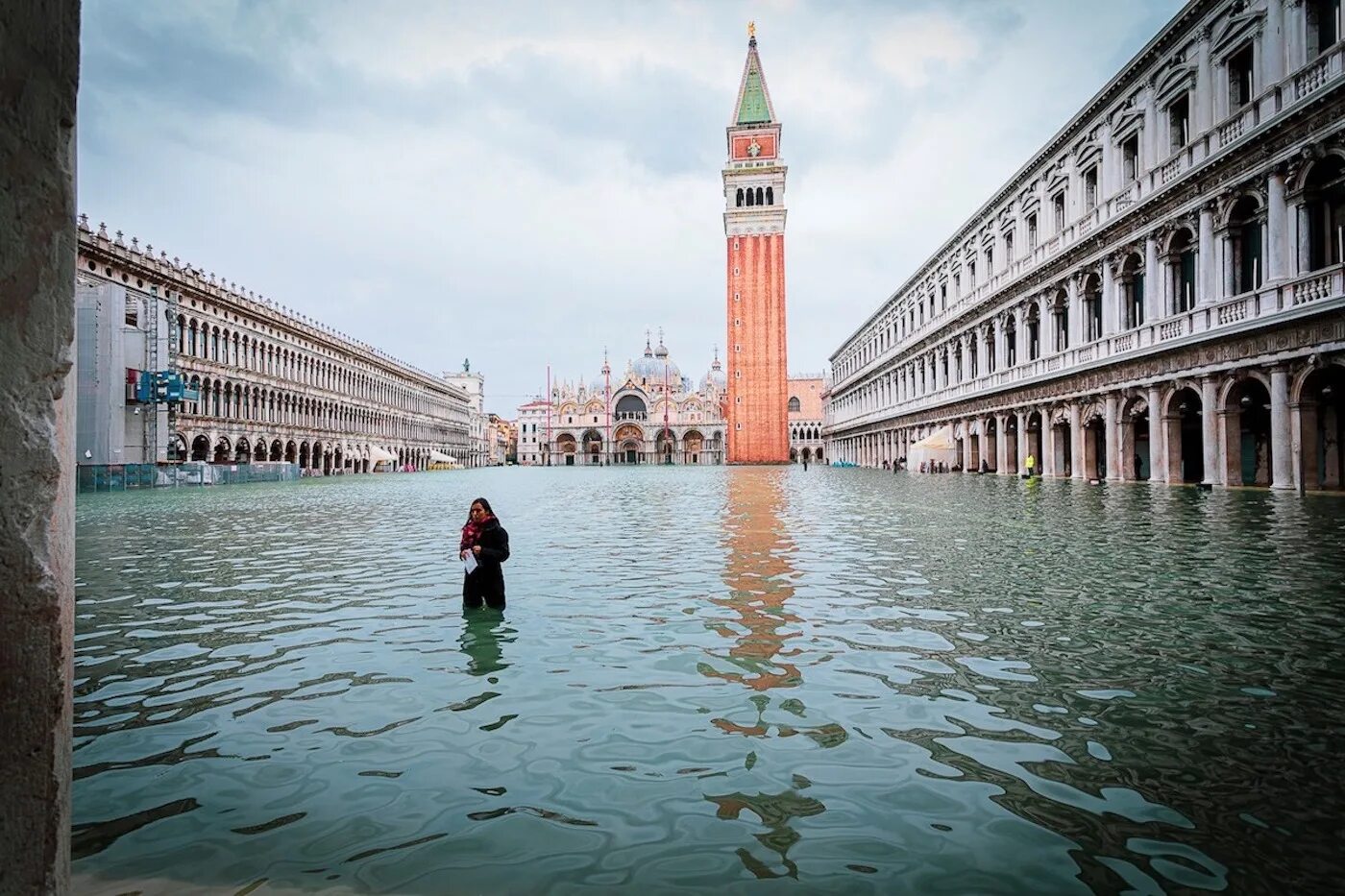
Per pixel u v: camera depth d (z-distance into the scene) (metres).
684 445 180.00
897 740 5.87
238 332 63.53
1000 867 4.16
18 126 2.31
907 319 75.50
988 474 50.88
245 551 16.94
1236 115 27.41
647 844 4.46
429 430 127.38
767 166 113.81
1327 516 18.33
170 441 51.38
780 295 113.81
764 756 5.64
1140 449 37.44
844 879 4.07
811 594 11.19
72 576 2.57
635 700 6.86
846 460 110.44
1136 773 5.24
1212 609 9.64
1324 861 4.13
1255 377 26.47
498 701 6.90
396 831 4.66
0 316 2.28
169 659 8.41
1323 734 5.79
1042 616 9.60
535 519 24.08
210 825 4.75
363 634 9.39
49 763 2.42
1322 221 24.42
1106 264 36.50
